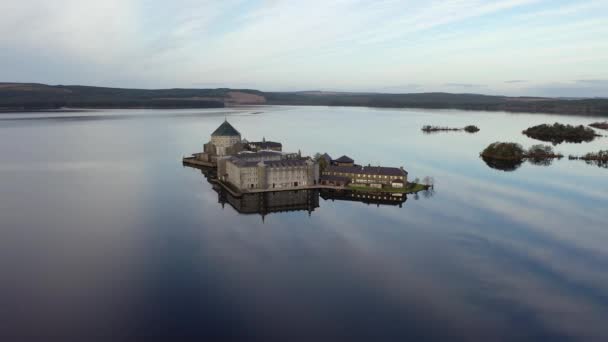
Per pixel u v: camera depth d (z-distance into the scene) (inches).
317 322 4645.7
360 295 5221.5
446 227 7603.4
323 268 5925.2
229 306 4933.6
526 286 5487.2
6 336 4330.7
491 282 5580.7
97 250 6461.6
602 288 5452.8
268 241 6894.7
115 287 5334.6
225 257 6250.0
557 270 5930.1
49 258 6161.4
